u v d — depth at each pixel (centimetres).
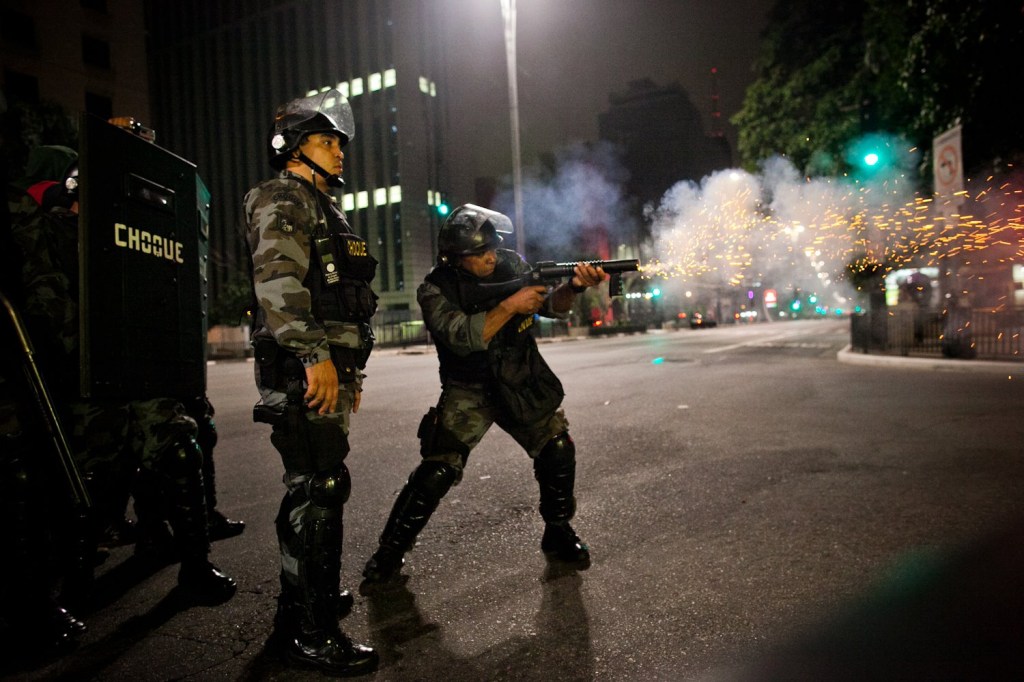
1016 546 284
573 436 577
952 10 1245
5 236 221
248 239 210
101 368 226
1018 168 1251
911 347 1451
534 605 246
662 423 634
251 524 358
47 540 228
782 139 2138
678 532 321
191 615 249
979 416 627
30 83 3459
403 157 6212
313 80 6738
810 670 195
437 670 204
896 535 304
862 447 500
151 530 303
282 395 212
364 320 229
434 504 273
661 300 4847
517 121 2359
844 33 1969
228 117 7306
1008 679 187
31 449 221
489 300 263
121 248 237
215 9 7338
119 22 3859
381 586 269
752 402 766
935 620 222
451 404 275
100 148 228
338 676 202
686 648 211
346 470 221
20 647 221
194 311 284
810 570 268
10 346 212
